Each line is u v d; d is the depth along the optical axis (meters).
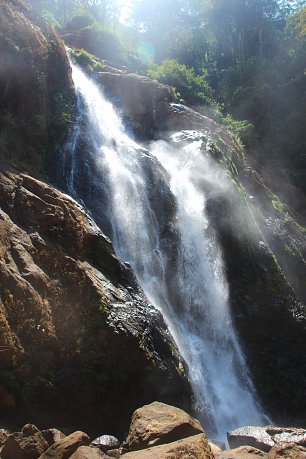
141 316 8.01
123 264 8.92
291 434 6.74
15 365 6.22
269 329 13.26
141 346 7.43
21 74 10.76
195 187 14.24
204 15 37.31
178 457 4.70
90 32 24.00
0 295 6.50
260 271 13.97
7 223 7.56
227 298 13.05
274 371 12.71
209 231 13.45
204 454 4.83
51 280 7.37
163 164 14.97
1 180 8.38
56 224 8.27
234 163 18.39
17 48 10.78
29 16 12.73
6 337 6.22
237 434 6.75
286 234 18.02
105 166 12.07
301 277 17.14
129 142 14.34
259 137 28.80
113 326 7.31
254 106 30.25
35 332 6.61
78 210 8.99
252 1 36.00
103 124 14.60
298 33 34.56
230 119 25.31
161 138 17.30
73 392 6.66
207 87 25.19
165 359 7.82
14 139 10.18
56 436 5.59
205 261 12.83
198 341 11.27
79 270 7.82
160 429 5.52
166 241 11.98
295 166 27.56
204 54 35.28
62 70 13.08
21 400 6.19
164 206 12.48
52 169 11.05
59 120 11.88
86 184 11.44
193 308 11.79
